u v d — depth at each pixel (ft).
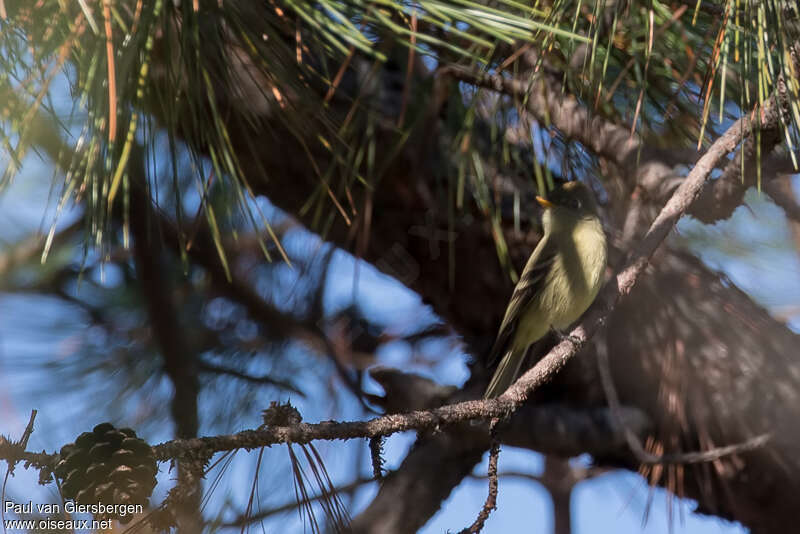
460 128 24.22
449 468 23.50
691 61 20.67
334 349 28.07
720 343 22.97
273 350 27.68
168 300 25.45
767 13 17.04
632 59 21.74
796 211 22.39
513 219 25.61
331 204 25.40
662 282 23.49
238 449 14.06
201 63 15.97
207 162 22.26
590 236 26.53
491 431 16.62
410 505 23.12
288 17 18.66
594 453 24.12
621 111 24.13
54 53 14.58
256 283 27.76
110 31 13.28
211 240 25.98
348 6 16.34
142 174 20.13
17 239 25.43
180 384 25.52
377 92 23.45
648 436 23.53
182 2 15.83
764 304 26.05
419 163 24.53
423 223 25.67
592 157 25.13
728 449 21.57
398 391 25.54
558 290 26.58
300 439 14.42
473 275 26.45
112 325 26.50
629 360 23.65
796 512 22.31
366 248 26.73
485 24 15.15
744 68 18.45
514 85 22.07
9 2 14.39
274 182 24.71
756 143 19.19
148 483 13.02
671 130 23.73
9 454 12.91
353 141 23.25
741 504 22.99
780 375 22.35
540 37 19.57
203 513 14.64
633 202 23.77
